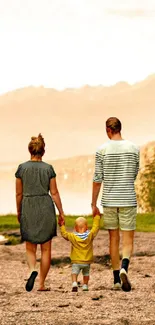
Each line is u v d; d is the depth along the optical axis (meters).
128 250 12.62
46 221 12.66
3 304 11.15
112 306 10.76
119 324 9.36
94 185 12.88
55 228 12.83
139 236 24.36
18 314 10.10
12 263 18.42
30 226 12.65
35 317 9.85
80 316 9.91
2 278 15.35
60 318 9.76
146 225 29.58
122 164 12.69
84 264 12.80
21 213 12.77
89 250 12.88
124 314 10.05
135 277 15.05
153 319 9.68
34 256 12.83
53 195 12.83
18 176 12.78
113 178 12.72
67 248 21.34
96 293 12.30
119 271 12.91
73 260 12.85
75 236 12.77
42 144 12.94
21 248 21.78
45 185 12.74
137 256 19.55
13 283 14.42
